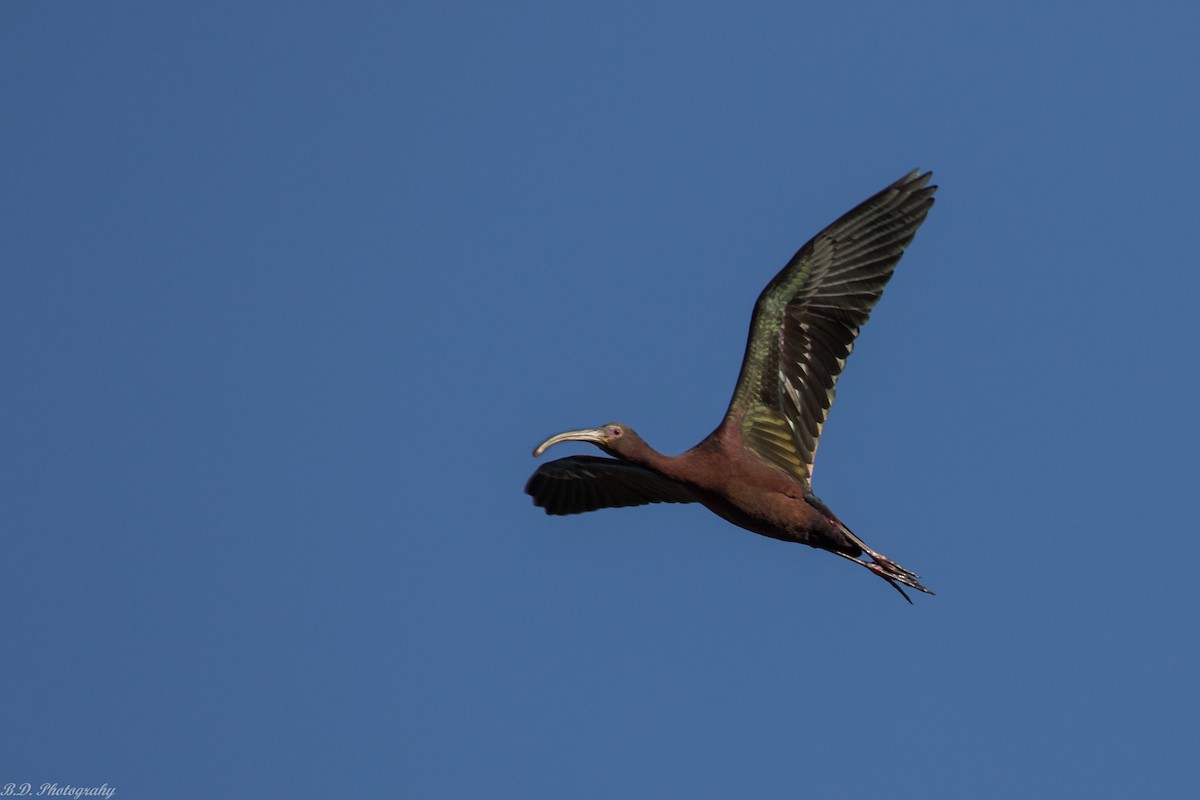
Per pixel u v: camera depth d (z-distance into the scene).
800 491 18.50
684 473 18.56
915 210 18.39
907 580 18.62
